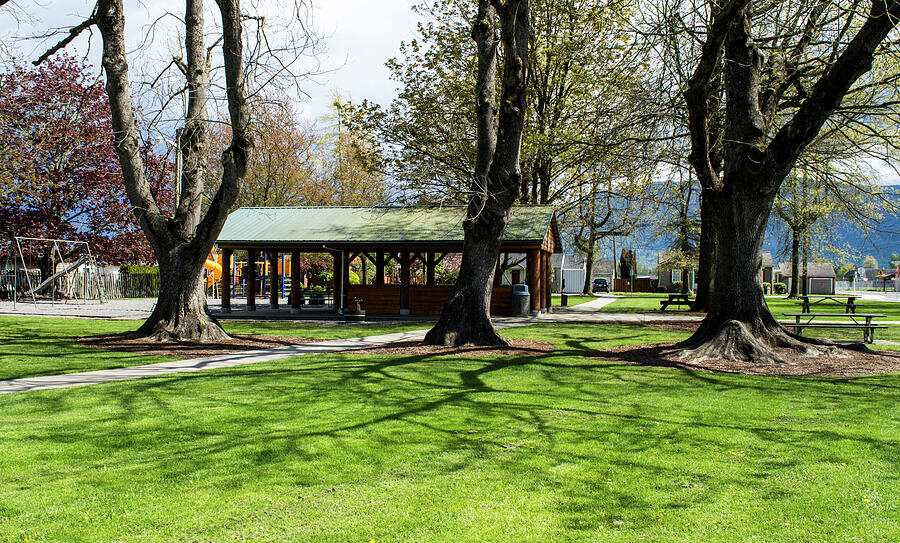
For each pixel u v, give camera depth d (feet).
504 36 46.06
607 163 59.16
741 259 41.16
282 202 142.31
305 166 150.30
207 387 29.53
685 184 83.66
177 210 51.21
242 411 24.26
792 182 76.48
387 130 95.96
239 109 47.73
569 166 102.83
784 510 14.20
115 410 24.41
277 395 27.55
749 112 40.75
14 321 67.97
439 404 25.70
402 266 87.51
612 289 254.47
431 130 94.84
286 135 131.54
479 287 48.19
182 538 12.66
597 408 25.09
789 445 19.57
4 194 88.53
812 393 28.45
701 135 40.83
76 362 38.06
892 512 14.05
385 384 30.42
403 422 22.50
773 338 40.75
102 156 112.27
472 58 91.86
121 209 119.65
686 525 13.35
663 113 46.37
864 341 50.47
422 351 43.96
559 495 15.17
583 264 250.57
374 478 16.37
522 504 14.56
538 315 83.66
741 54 40.70
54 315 78.07
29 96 81.66
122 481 16.07
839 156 55.31
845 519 13.67
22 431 21.08
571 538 12.68
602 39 86.94
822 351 40.27
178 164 54.13
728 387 30.04
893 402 26.35
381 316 86.69
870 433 21.01
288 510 14.15
